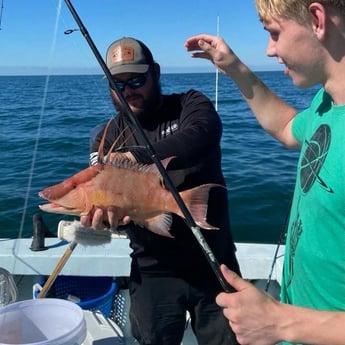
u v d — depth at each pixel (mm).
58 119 15375
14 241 3227
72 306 2238
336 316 1117
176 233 2256
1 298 2387
